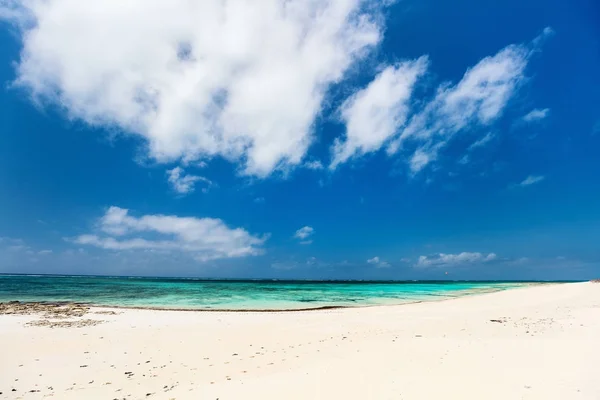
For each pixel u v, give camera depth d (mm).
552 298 33312
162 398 8570
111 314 24125
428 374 9336
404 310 27625
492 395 7570
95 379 10328
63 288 57125
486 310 26062
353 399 7746
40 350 13500
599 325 16922
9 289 52875
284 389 8680
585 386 7785
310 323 20391
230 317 23328
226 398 8227
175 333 17125
